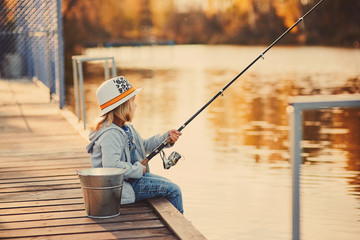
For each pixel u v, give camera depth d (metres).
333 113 11.37
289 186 6.28
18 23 14.29
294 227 2.81
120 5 51.38
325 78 19.81
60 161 5.72
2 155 6.07
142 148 4.06
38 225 3.71
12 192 4.52
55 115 9.16
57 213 3.95
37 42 13.52
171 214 3.77
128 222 3.74
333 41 40.34
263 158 7.68
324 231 4.87
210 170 7.00
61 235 3.53
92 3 44.38
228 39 52.69
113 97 3.80
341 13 40.03
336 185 6.23
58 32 9.42
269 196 5.92
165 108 13.06
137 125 10.65
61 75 9.46
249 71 23.56
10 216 3.90
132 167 3.86
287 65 26.09
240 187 6.27
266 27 49.12
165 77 21.80
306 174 6.71
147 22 54.69
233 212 5.44
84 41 40.41
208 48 46.97
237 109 12.70
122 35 51.88
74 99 14.91
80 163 5.61
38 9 12.11
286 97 14.80
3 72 16.55
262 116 11.62
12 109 9.80
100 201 3.78
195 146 8.55
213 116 11.73
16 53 16.62
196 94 15.96
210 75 22.33
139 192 4.04
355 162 7.29
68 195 4.39
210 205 5.63
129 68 27.08
